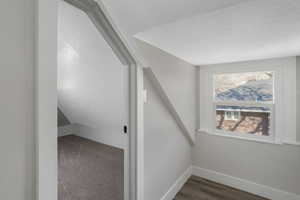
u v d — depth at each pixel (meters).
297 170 1.87
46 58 0.60
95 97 2.68
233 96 2.33
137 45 1.25
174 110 1.90
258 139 2.13
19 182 0.56
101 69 1.91
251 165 2.14
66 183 2.24
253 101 2.17
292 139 1.91
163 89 1.63
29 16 0.57
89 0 0.81
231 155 2.28
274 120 2.02
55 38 0.63
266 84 2.08
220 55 1.85
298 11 0.86
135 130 1.32
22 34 0.56
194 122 2.53
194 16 0.93
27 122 0.58
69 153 3.40
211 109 2.48
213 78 2.45
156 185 1.68
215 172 2.41
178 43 1.40
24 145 0.57
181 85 2.04
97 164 2.87
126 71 1.32
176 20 0.92
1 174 0.52
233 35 1.23
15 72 0.55
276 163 1.98
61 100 3.77
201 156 2.54
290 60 1.89
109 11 0.88
